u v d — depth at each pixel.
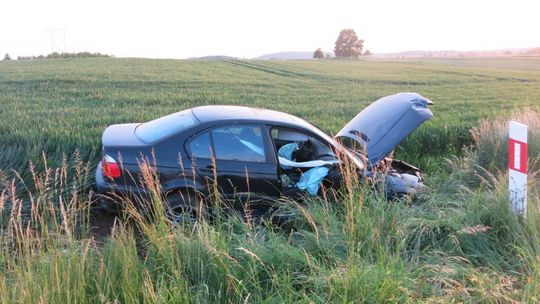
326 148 6.21
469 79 42.00
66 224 3.76
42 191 4.44
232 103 18.02
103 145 5.64
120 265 3.73
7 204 5.40
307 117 13.80
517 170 5.25
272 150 5.83
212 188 5.53
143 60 52.47
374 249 4.44
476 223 5.05
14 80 25.58
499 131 8.80
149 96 19.48
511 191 5.22
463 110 17.22
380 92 26.53
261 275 3.99
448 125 11.80
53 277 3.35
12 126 9.98
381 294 3.61
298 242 4.65
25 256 3.56
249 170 5.69
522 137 5.17
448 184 6.95
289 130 6.04
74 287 3.32
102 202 5.51
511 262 4.57
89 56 69.62
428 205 5.75
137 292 3.46
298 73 44.12
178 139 5.54
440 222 5.11
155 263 3.91
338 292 3.67
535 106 17.70
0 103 15.71
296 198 5.79
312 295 3.65
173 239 4.04
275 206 5.66
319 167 5.95
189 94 21.17
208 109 6.23
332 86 31.00
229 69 44.84
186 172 5.48
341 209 5.29
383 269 3.87
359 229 4.64
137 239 4.80
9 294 3.24
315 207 5.15
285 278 3.80
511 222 4.91
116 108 14.91
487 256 4.67
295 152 6.32
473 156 8.52
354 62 75.62
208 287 3.73
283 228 5.36
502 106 19.00
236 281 3.68
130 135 5.98
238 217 4.95
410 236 4.84
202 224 4.43
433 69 58.56
